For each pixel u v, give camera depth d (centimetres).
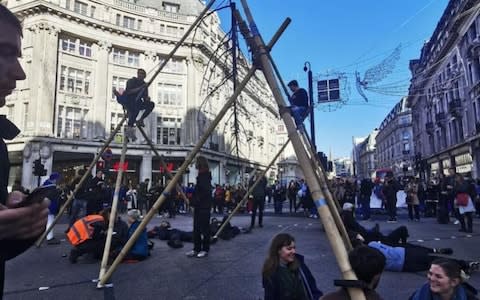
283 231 1148
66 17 3167
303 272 343
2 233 80
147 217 451
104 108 3353
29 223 84
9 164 115
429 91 4316
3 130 112
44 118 2966
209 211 736
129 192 2222
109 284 509
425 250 614
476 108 3209
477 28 2988
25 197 87
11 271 611
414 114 6006
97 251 681
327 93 1057
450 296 306
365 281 229
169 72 3656
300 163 217
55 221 855
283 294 316
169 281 529
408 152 8612
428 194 1777
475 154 3269
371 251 236
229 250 791
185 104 3662
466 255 723
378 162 11969
